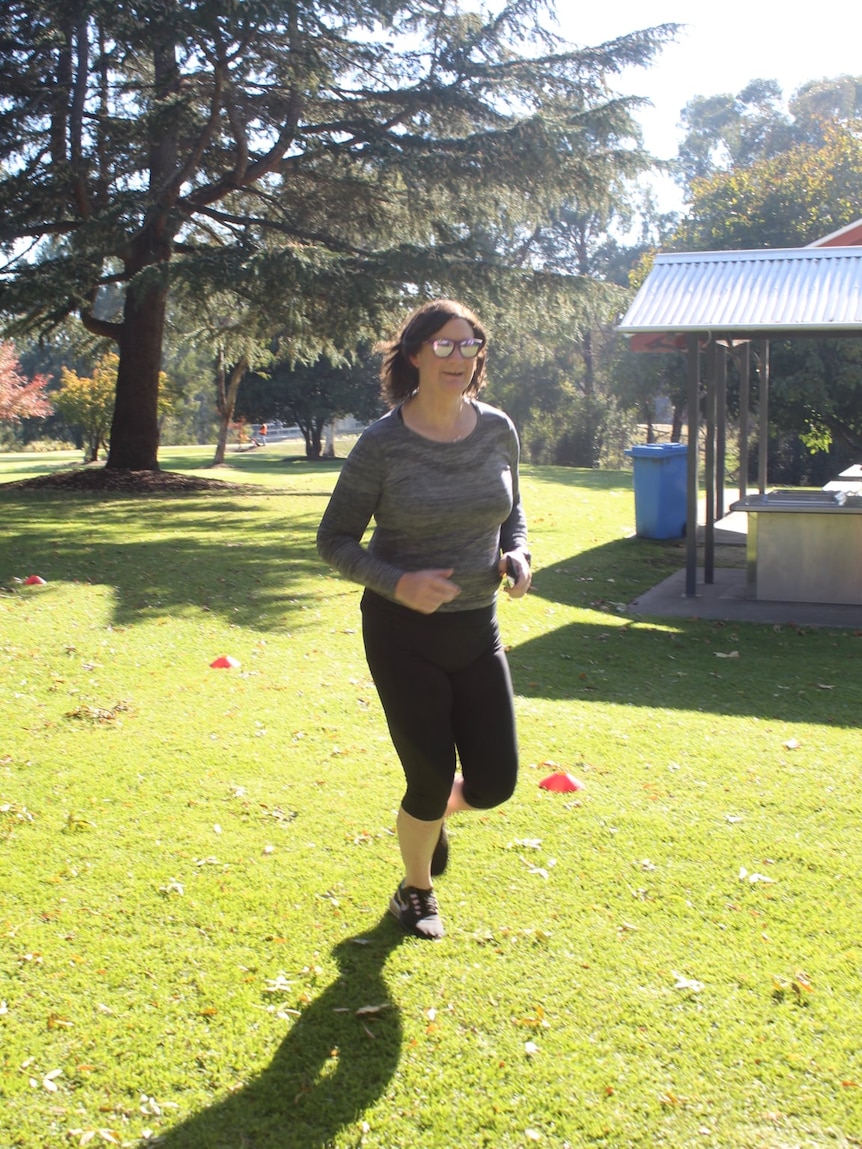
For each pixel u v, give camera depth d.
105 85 18.52
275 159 19.59
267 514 15.34
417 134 20.02
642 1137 2.45
